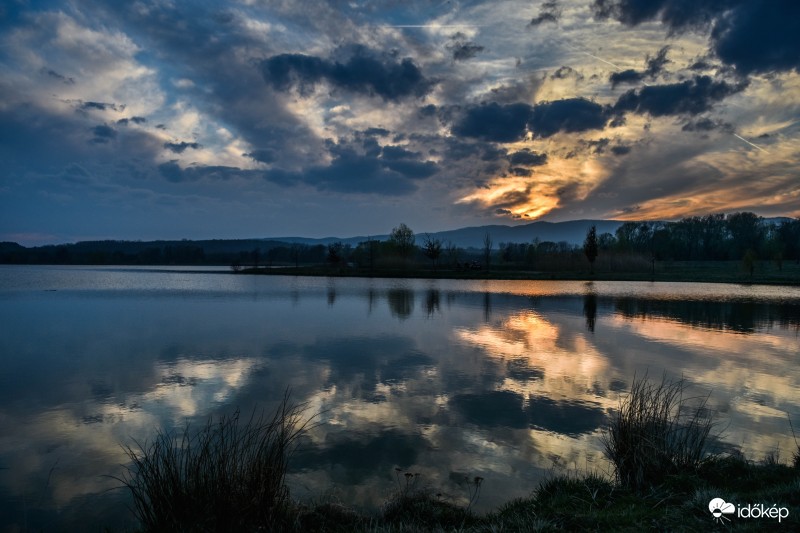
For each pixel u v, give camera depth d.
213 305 34.34
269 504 5.55
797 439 8.74
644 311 30.25
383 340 19.83
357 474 7.46
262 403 11.31
